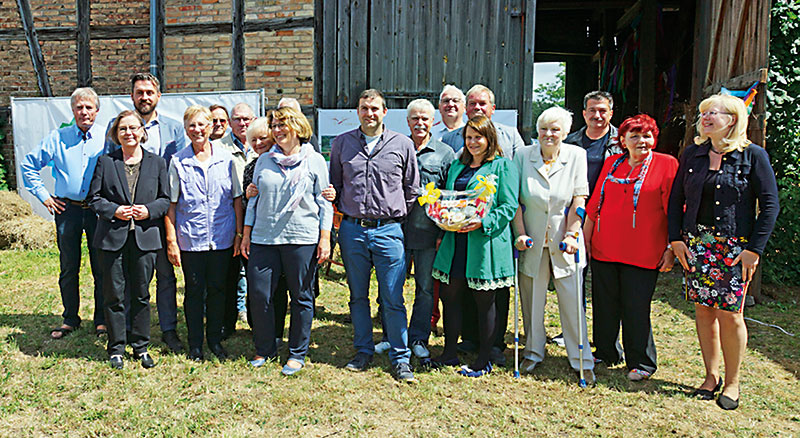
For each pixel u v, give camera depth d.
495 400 3.24
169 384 3.41
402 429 2.92
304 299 3.68
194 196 3.71
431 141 3.98
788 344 4.30
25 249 7.79
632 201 3.52
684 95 10.40
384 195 3.54
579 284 3.52
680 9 10.40
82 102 4.12
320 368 3.70
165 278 3.99
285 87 7.93
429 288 4.04
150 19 8.00
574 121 13.74
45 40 8.41
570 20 12.61
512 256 3.59
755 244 3.01
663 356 4.00
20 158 8.40
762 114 5.48
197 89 8.08
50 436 2.81
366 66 7.73
